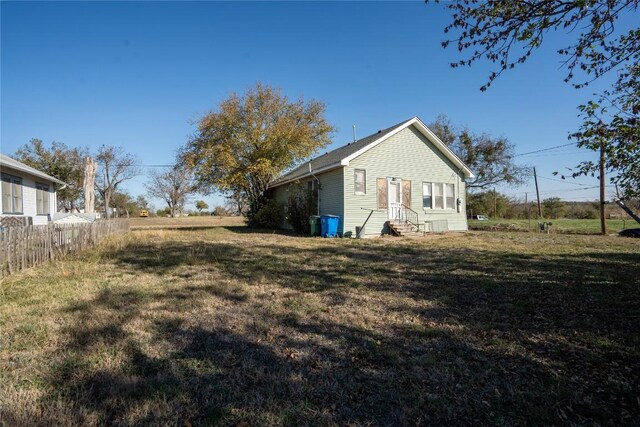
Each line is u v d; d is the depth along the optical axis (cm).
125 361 327
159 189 5694
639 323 421
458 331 407
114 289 583
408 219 1780
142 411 251
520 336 391
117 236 1454
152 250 1070
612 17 394
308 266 814
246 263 848
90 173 2053
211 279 671
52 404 258
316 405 263
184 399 268
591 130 410
